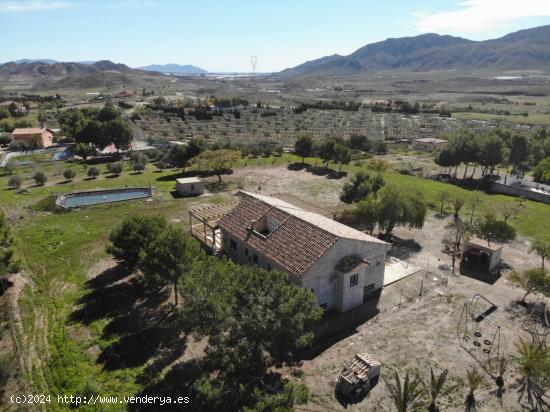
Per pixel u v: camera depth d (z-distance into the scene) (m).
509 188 62.53
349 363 23.56
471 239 37.78
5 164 75.50
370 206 41.19
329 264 28.45
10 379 22.30
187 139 107.81
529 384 22.22
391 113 169.12
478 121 145.62
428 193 59.38
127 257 31.02
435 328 27.25
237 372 21.70
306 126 132.00
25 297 30.47
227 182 64.00
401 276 34.50
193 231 41.78
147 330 26.47
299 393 18.33
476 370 23.16
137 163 73.38
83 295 30.88
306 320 20.95
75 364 23.28
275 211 34.31
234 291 20.97
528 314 28.92
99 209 51.22
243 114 148.12
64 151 90.50
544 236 43.94
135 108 158.50
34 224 45.84
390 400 21.06
